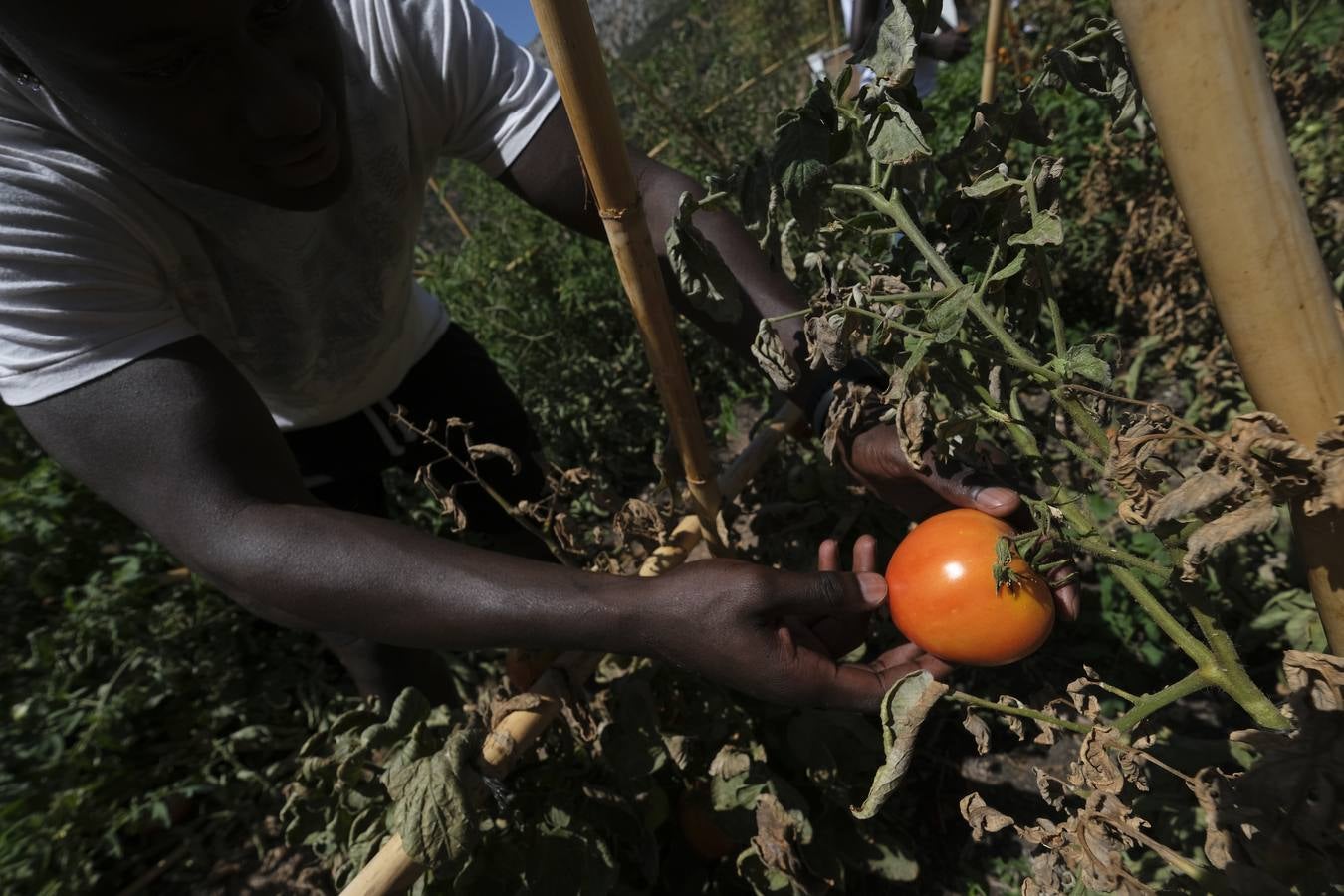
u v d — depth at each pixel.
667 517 1.66
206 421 1.03
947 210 1.04
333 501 2.14
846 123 0.93
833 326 0.93
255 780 2.70
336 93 1.03
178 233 1.20
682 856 1.99
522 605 1.01
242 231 1.26
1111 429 0.86
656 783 1.93
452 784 1.31
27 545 3.10
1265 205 0.56
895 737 0.93
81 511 3.23
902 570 1.09
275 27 0.89
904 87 0.88
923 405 0.91
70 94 0.85
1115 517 2.24
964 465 1.11
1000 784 2.07
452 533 3.30
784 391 1.20
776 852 1.60
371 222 1.46
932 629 1.05
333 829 1.61
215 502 1.02
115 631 2.80
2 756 2.59
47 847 2.41
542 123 1.48
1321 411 0.61
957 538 1.04
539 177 1.50
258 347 1.54
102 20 0.73
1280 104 2.75
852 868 1.95
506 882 1.60
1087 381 0.92
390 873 1.31
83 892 2.45
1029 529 1.14
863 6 2.63
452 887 1.56
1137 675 2.12
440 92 1.42
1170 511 0.68
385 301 1.66
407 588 1.01
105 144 1.06
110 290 1.04
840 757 1.92
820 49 6.19
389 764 1.41
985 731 0.99
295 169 1.01
